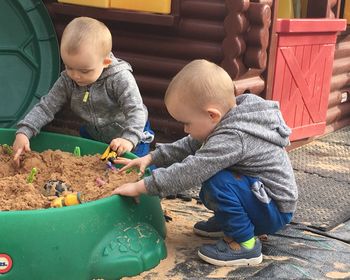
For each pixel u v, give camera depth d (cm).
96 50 209
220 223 177
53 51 302
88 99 230
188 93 169
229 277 168
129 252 165
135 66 289
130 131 217
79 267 156
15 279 149
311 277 171
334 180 269
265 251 188
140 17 271
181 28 268
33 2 297
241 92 258
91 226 159
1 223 148
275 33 273
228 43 254
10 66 298
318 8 320
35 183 199
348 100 381
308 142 336
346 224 217
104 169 208
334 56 353
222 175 172
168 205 228
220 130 171
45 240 151
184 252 184
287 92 295
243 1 247
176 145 192
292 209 179
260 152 171
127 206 172
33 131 230
